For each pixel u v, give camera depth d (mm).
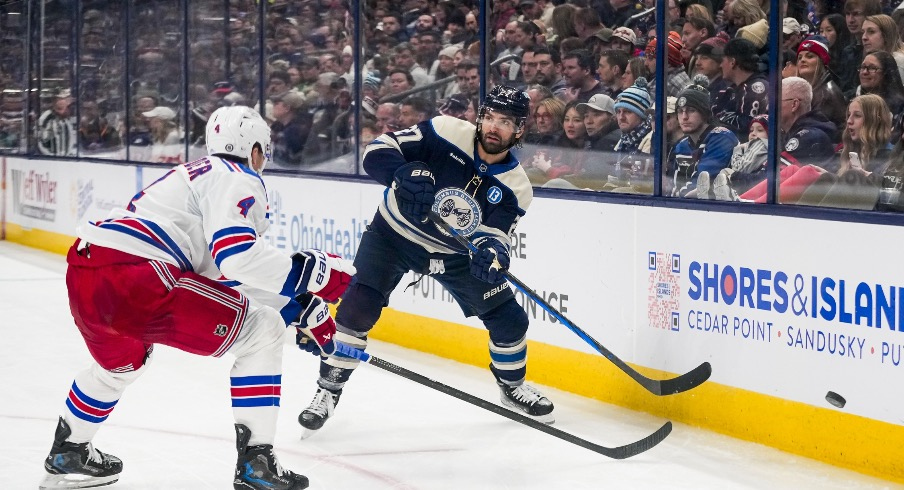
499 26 6500
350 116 7688
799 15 4828
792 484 4254
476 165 4691
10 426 4988
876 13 4570
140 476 4289
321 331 3832
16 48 12539
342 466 4461
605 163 5914
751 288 4828
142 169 10352
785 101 4914
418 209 4375
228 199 3568
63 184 11688
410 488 4191
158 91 10164
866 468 4375
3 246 12477
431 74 7062
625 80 5766
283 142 8406
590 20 5906
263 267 3539
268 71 8523
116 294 3561
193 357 6523
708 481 4297
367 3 7445
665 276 5258
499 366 5156
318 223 7859
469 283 4988
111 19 10773
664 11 5375
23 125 12539
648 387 4824
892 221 4211
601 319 5625
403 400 5555
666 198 5242
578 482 4285
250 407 3736
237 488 3770
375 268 4906
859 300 4359
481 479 4312
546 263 5957
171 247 3637
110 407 4008
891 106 4566
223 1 9055
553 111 6191
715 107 5242
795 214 4605
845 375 4434
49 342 7031
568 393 5820
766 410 4785
